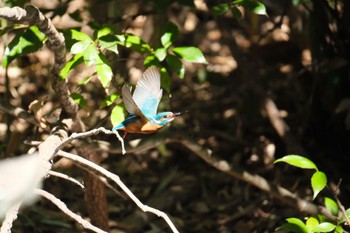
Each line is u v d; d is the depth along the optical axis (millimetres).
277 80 11844
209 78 12219
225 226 9969
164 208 10453
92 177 8195
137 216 10203
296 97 11336
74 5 11211
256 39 12539
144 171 11344
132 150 7570
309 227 6262
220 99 12594
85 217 10023
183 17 14523
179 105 12602
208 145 11586
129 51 11328
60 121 6625
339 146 10141
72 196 10531
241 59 10695
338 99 9867
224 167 8086
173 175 11102
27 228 9602
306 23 9898
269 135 11438
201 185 10867
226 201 10469
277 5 10273
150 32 11656
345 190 9727
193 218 10219
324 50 9484
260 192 10500
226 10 6734
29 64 12977
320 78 9867
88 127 8219
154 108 5535
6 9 5457
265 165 11039
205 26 14656
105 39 6309
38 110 7031
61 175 5234
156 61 6562
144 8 12086
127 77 9969
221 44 14367
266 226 9688
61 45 6254
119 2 10320
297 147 9750
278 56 12281
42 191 5078
